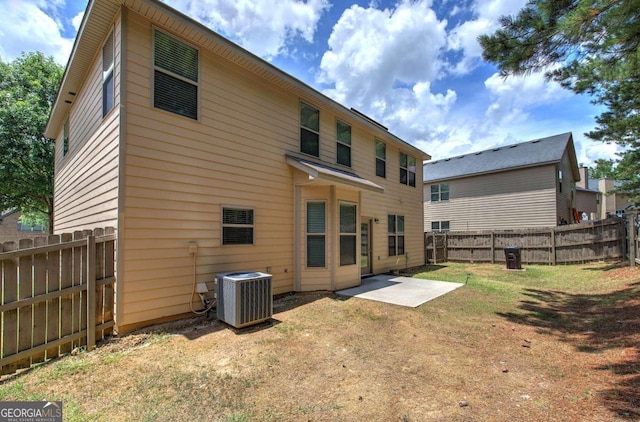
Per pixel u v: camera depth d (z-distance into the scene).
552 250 12.10
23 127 13.04
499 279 9.12
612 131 9.13
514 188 16.34
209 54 5.58
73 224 7.31
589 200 27.16
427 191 20.09
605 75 4.40
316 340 4.18
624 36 3.53
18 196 14.25
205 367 3.34
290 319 5.12
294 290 7.18
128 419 2.40
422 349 3.88
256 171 6.38
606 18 3.42
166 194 4.85
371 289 7.57
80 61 6.16
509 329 4.64
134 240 4.45
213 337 4.25
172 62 5.02
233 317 4.53
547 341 4.12
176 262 4.95
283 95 7.11
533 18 4.14
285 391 2.85
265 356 3.63
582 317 5.14
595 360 3.42
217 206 5.60
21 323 3.32
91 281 3.96
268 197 6.64
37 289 3.45
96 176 5.45
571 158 18.59
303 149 7.60
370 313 5.46
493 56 4.64
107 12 4.64
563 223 16.44
